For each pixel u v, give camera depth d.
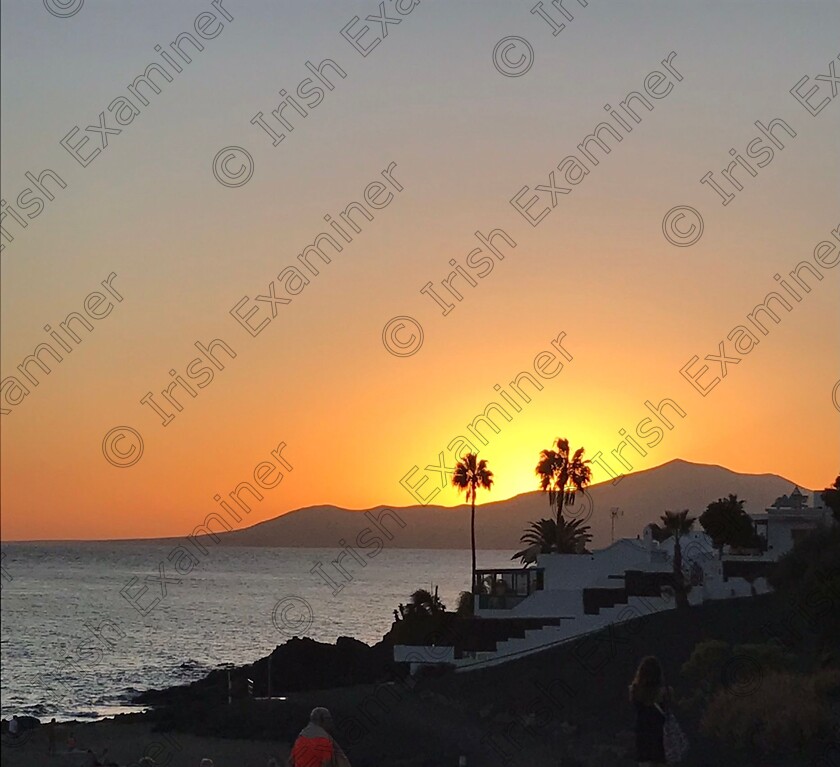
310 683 82.25
